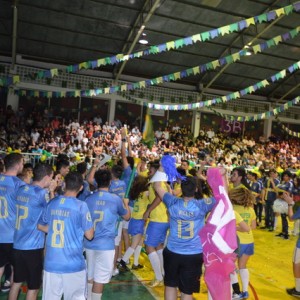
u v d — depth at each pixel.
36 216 3.37
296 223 8.73
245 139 20.48
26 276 3.38
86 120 17.62
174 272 3.35
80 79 17.52
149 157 13.27
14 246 3.38
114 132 16.88
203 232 3.22
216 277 3.16
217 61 7.92
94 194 3.82
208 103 9.64
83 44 15.56
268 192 9.85
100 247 3.67
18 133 14.73
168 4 12.87
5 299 4.05
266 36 15.16
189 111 20.47
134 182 5.25
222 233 3.13
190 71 8.14
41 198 3.39
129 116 19.06
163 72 18.19
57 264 2.97
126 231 5.82
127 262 5.50
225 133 21.31
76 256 3.03
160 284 4.92
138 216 5.32
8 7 12.89
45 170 3.50
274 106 21.89
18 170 3.90
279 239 8.66
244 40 15.41
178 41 6.69
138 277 5.23
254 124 22.09
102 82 17.84
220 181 3.30
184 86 19.62
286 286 5.30
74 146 14.34
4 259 3.75
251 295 4.83
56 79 17.06
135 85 8.32
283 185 9.09
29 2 12.75
